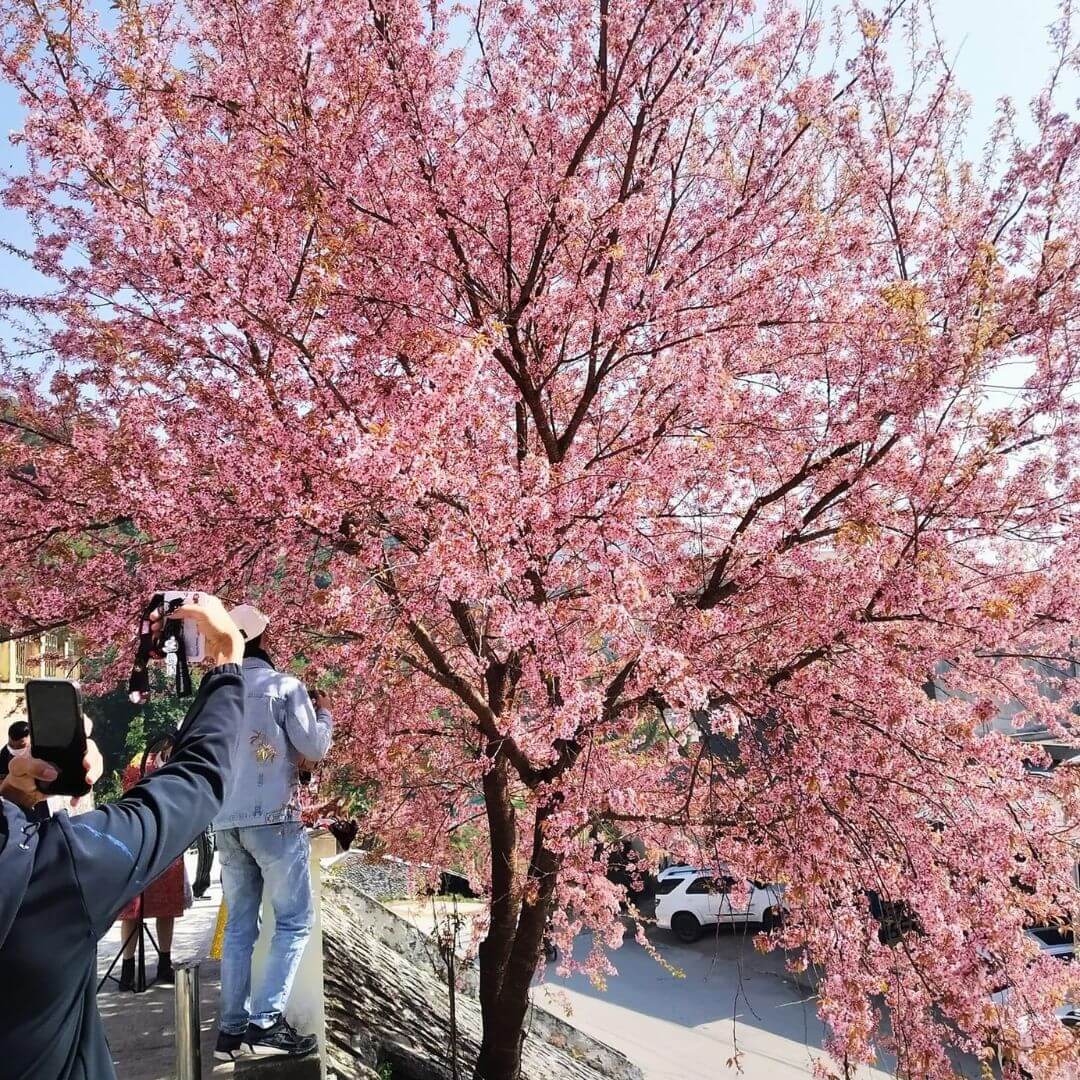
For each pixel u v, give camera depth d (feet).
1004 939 17.63
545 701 19.62
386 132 19.43
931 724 19.39
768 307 21.71
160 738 9.85
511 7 21.38
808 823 18.43
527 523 16.96
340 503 16.57
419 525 17.95
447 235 20.15
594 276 21.52
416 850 25.34
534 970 21.93
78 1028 5.03
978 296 18.83
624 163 24.38
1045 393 19.16
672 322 20.62
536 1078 27.30
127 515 18.49
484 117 20.59
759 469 22.17
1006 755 18.30
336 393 17.75
